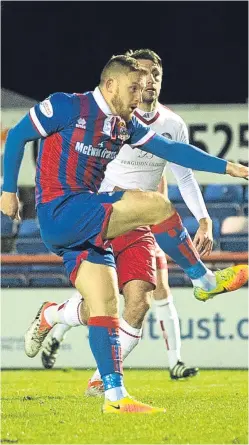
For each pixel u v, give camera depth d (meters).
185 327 19.77
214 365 19.67
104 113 10.92
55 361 18.84
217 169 11.62
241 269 12.77
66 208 10.98
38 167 11.27
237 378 17.05
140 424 10.69
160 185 14.75
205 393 14.30
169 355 16.27
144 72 11.04
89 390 13.55
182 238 12.49
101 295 10.84
